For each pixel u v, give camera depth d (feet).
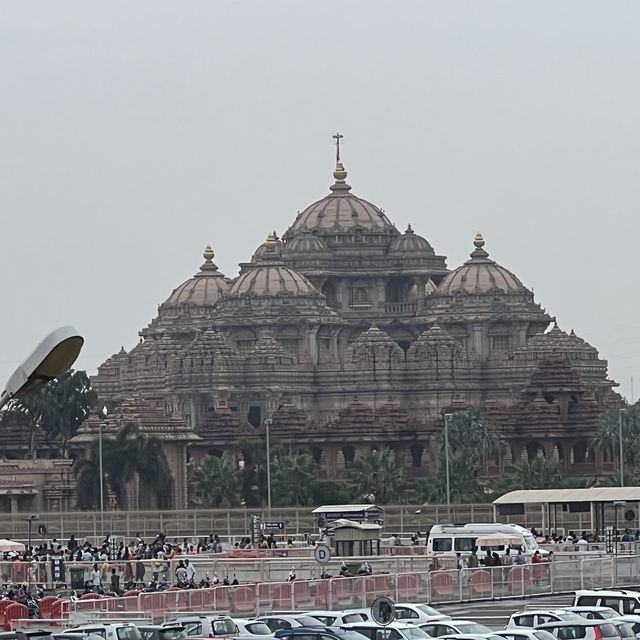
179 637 537.65
